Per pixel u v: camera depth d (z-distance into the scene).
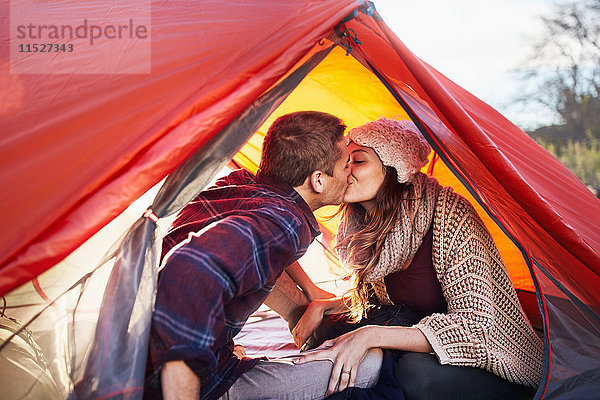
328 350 2.04
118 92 1.69
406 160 2.15
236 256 1.53
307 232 1.77
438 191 2.25
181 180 1.63
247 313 1.72
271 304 2.59
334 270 3.38
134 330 1.47
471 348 2.06
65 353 1.51
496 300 2.17
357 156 2.24
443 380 2.06
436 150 1.98
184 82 1.69
